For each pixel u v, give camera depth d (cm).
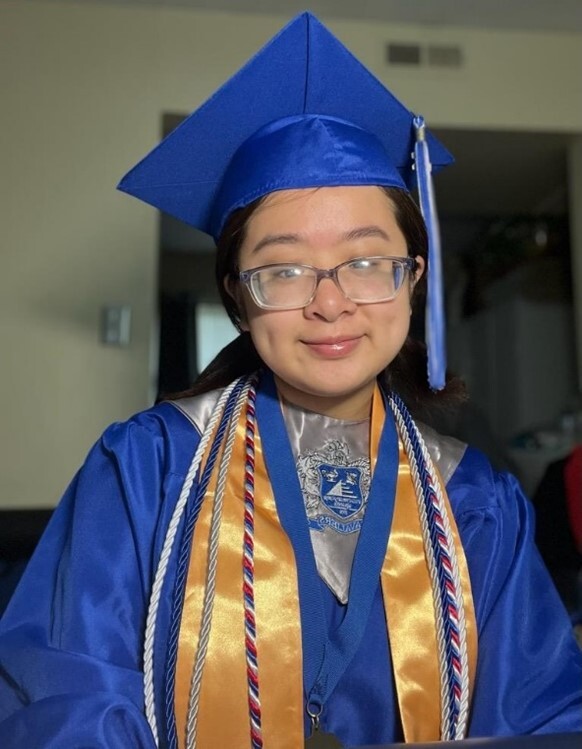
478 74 227
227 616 67
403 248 73
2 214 200
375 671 69
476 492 77
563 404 305
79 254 202
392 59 224
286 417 78
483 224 331
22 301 199
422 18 222
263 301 68
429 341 76
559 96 229
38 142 204
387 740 69
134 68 211
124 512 72
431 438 82
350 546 72
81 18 210
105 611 68
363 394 77
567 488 158
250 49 215
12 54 206
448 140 238
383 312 69
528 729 68
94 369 199
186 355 356
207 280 367
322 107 77
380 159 73
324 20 221
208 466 73
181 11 214
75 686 62
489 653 71
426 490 75
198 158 80
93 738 58
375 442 77
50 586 72
